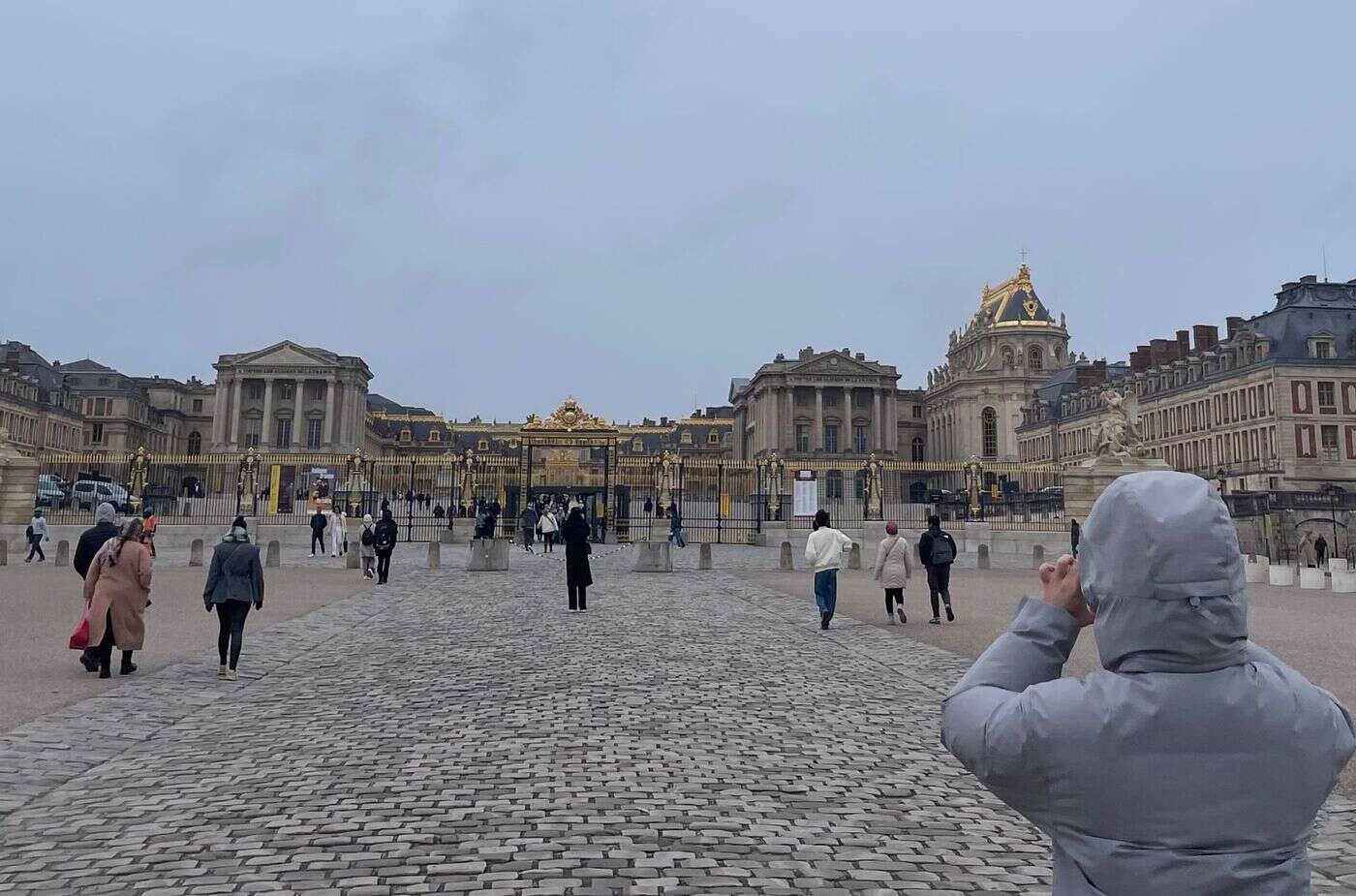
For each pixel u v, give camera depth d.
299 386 121.31
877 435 131.00
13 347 109.94
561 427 49.34
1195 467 84.38
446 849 6.21
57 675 12.39
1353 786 7.94
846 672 13.18
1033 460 116.69
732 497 54.59
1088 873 2.11
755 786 7.72
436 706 10.73
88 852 6.14
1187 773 2.00
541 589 25.36
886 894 5.60
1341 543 53.25
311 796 7.35
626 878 5.75
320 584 26.23
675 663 13.78
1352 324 76.75
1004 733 2.18
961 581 29.11
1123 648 2.15
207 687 11.85
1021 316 137.38
